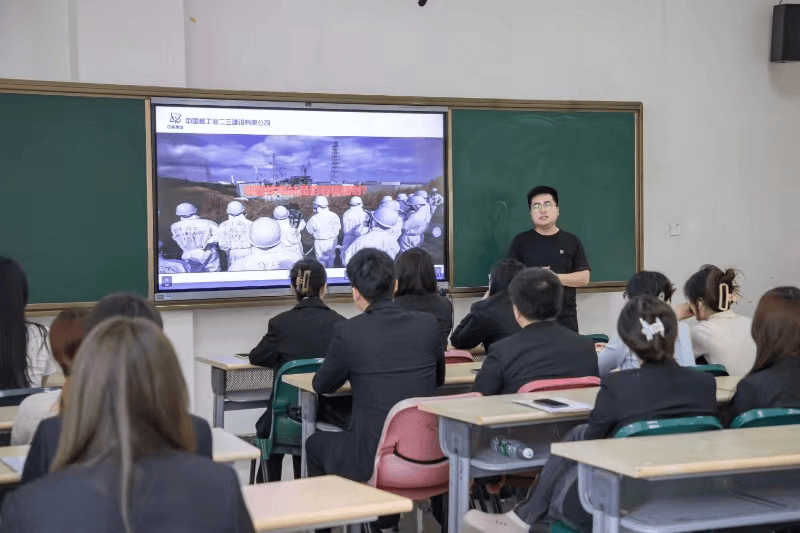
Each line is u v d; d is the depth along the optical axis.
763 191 7.70
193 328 5.99
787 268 7.82
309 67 6.26
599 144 6.85
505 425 2.88
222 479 1.35
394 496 2.13
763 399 2.93
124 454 1.29
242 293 5.96
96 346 1.34
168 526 1.28
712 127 7.48
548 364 3.40
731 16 7.50
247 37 6.10
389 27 6.46
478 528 2.86
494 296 4.51
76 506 1.26
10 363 3.11
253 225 5.98
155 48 5.69
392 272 3.58
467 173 6.50
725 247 7.58
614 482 2.27
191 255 5.83
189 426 1.39
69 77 5.57
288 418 4.20
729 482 2.78
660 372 2.74
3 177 5.38
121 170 5.63
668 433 2.62
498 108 6.57
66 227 5.52
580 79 7.02
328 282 6.19
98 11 5.57
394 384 3.45
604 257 6.88
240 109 5.91
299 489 2.20
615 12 7.11
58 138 5.48
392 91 6.48
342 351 3.45
